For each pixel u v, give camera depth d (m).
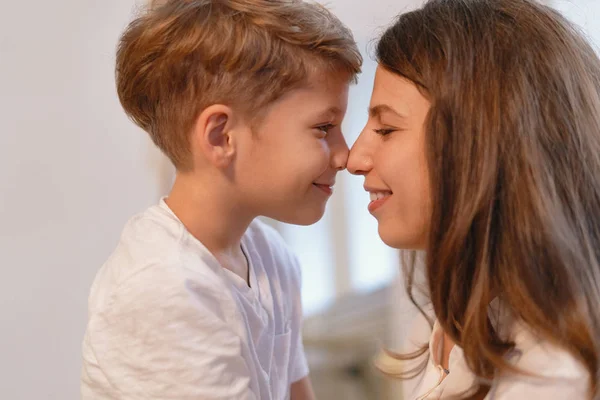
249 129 0.72
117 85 0.80
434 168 0.65
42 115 1.08
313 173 0.74
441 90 0.65
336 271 1.42
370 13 1.25
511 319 0.65
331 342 1.44
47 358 1.11
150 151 1.15
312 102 0.73
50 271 1.10
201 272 0.69
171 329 0.65
